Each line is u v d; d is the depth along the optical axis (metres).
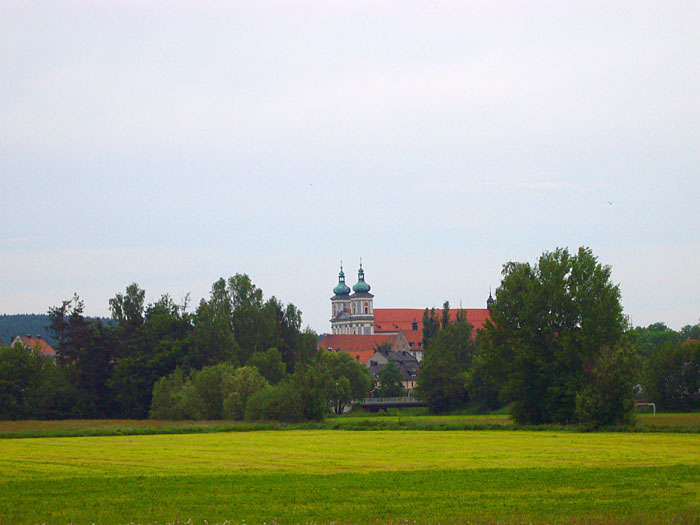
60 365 182.12
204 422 142.25
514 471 68.06
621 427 113.62
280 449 92.62
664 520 42.69
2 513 48.31
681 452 85.50
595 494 54.84
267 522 44.81
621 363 116.25
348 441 104.06
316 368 141.88
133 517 46.50
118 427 132.62
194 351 179.00
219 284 194.62
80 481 63.16
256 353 177.88
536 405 128.75
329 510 48.81
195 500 53.06
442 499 52.88
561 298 128.00
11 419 168.62
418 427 126.75
